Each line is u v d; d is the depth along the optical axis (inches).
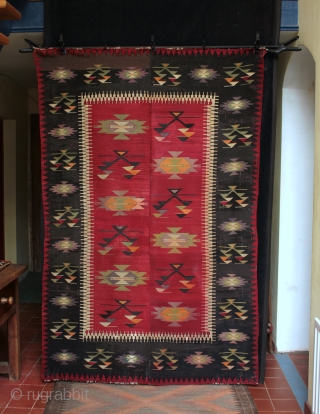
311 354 97.4
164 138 108.3
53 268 112.6
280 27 108.1
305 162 125.7
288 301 130.3
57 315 113.7
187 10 106.7
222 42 107.1
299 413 102.3
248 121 107.8
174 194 109.6
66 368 114.8
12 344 115.4
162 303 112.0
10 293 112.2
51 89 108.8
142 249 111.0
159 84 107.3
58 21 107.6
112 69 107.5
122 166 109.3
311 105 124.3
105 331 113.3
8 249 200.4
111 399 106.8
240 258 110.9
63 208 111.2
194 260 111.0
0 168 195.0
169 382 113.6
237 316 112.2
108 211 110.4
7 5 87.1
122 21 107.3
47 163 110.5
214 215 110.0
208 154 108.7
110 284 112.2
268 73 107.7
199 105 107.7
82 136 109.3
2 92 178.9
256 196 109.3
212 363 113.3
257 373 113.4
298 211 127.0
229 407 103.6
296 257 128.4
